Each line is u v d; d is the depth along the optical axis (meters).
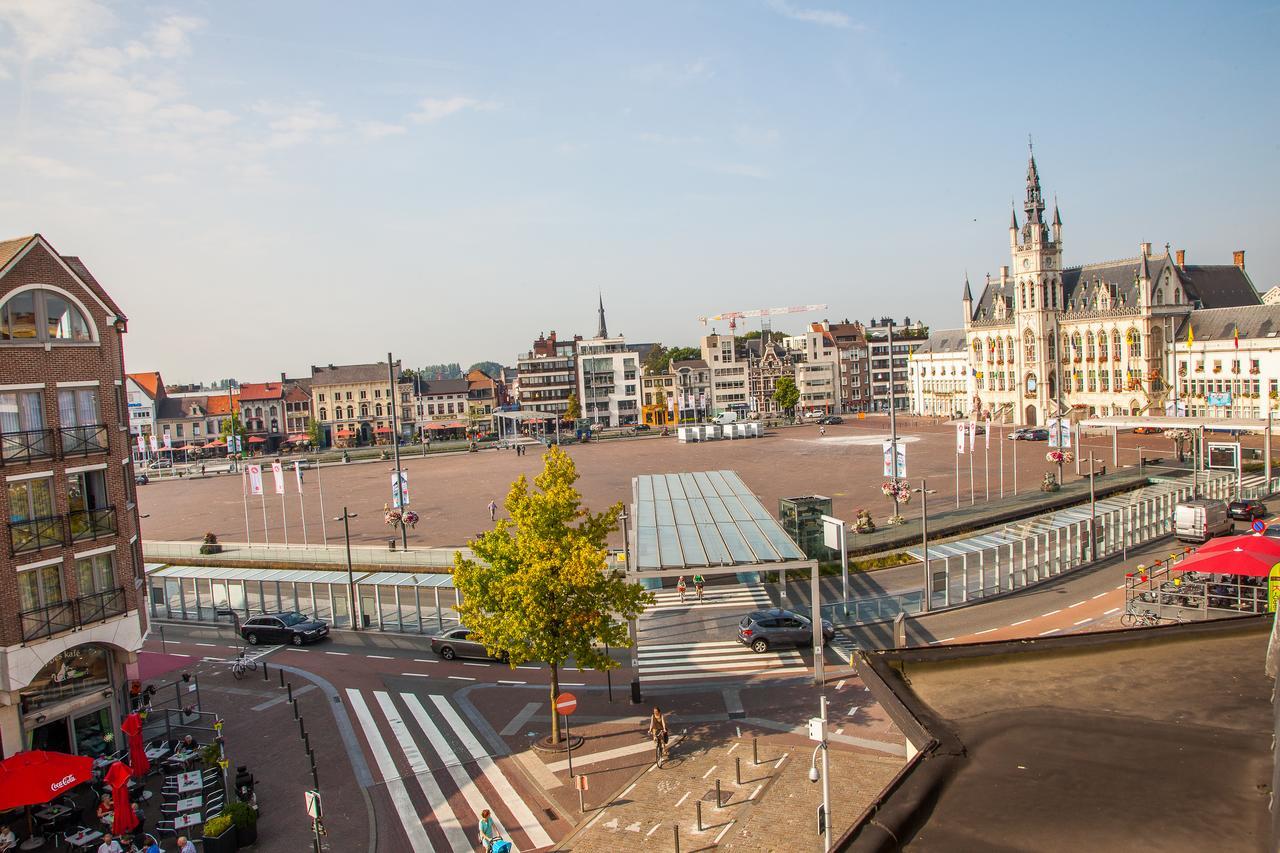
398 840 24.33
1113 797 8.09
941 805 8.18
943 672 11.62
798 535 54.66
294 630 45.09
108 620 30.59
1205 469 75.75
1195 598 38.19
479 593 30.92
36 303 29.16
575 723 32.06
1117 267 129.62
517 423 181.75
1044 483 73.00
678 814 24.59
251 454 173.38
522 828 24.56
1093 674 11.30
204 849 23.50
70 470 29.75
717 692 34.34
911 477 88.50
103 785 27.73
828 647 38.94
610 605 31.36
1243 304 133.62
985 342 151.00
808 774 26.41
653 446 142.00
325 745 31.45
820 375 197.62
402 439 187.88
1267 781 8.24
